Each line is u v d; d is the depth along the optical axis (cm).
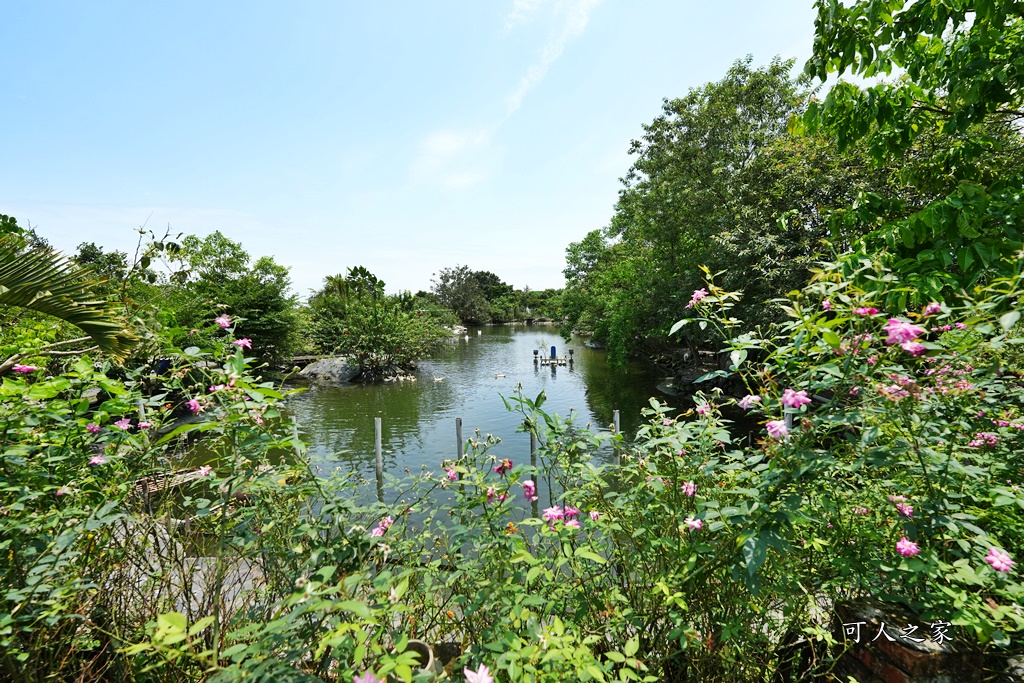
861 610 178
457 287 7188
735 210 1200
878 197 289
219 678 121
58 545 173
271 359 2244
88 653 198
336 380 2255
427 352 2994
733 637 178
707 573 175
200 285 1741
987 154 423
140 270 529
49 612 158
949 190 362
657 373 2278
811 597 182
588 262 3055
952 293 225
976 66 258
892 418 159
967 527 155
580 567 198
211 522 204
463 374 2477
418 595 214
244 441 173
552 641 143
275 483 182
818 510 176
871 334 146
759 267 1055
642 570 205
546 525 207
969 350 153
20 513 192
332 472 230
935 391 162
